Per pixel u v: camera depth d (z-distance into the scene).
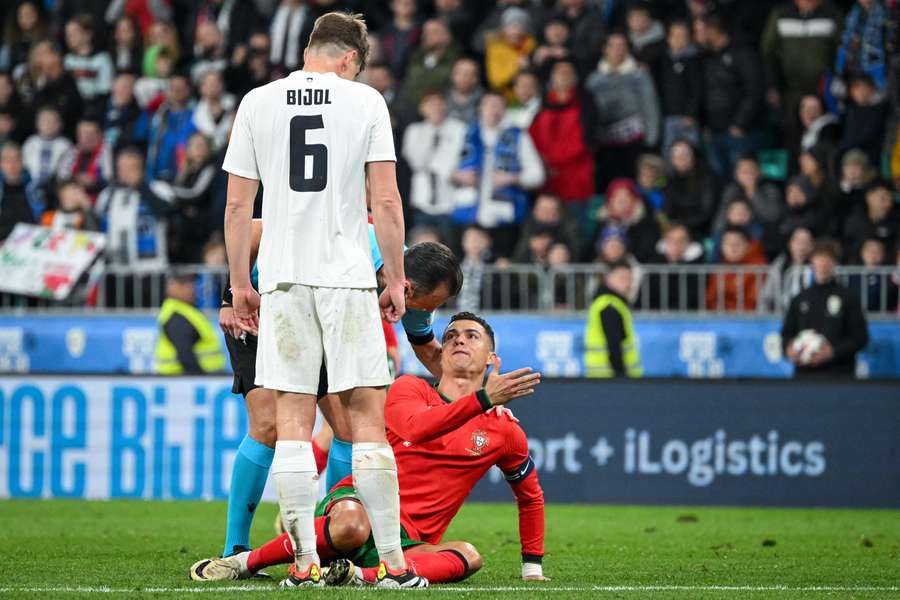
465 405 18.89
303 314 17.78
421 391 20.19
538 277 44.59
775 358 43.75
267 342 17.92
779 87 53.44
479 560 19.83
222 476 40.91
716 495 40.84
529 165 48.78
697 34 52.56
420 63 52.00
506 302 44.44
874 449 40.66
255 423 21.09
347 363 17.73
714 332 43.88
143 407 41.22
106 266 46.28
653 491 40.91
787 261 46.56
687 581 21.52
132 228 48.28
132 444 41.25
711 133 52.28
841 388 40.78
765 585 21.06
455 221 48.94
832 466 40.75
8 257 46.09
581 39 53.03
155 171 51.72
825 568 24.17
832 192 48.25
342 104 17.95
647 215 46.75
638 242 46.47
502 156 48.78
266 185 18.00
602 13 54.47
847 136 50.25
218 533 31.11
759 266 44.47
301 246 17.73
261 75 52.66
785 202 51.31
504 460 20.39
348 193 17.94
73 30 56.50
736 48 52.38
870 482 40.59
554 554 26.81
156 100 54.12
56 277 45.84
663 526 34.41
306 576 17.92
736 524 35.31
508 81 52.38
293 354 17.78
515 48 52.62
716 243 47.75
